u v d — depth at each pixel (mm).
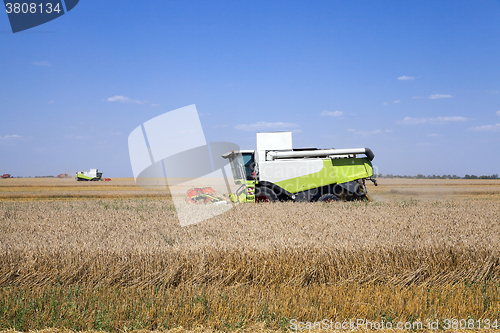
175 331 4980
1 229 9789
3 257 6598
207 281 6555
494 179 103438
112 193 35156
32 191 40344
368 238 7879
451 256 7043
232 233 8797
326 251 6977
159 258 6684
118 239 7926
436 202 17297
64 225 10305
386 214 12406
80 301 5562
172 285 6406
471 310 5398
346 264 6770
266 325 5145
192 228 9602
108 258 6652
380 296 5730
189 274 6594
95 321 5051
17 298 5594
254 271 6645
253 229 9211
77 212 13422
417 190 39438
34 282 6391
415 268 6855
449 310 5426
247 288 6352
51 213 13070
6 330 4902
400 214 12477
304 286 6566
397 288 6305
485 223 10641
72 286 6234
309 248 7074
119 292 5996
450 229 9539
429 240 7484
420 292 6066
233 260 6773
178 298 5652
